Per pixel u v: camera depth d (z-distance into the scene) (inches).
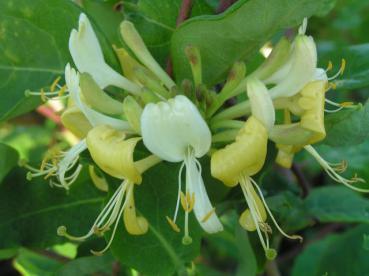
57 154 3.1
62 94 3.1
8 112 3.3
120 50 3.1
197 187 2.6
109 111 2.8
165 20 3.4
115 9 3.6
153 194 3.2
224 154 2.5
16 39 3.3
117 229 3.2
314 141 2.7
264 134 2.5
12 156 3.5
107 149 2.6
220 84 3.4
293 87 2.8
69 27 3.3
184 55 3.0
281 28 2.8
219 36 2.9
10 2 3.2
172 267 3.2
